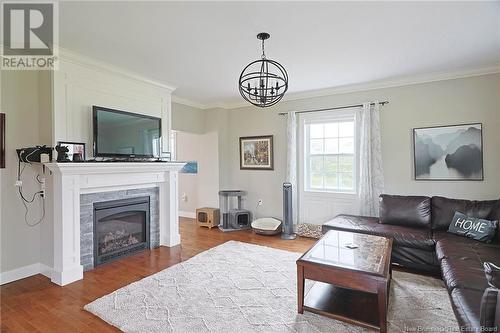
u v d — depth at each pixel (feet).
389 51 10.29
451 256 8.27
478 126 12.08
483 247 8.96
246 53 10.41
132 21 7.99
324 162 16.19
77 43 9.46
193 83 14.28
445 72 12.55
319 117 16.02
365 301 7.98
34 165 10.44
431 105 13.04
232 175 19.63
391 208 12.32
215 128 19.22
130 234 12.83
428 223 11.62
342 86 14.87
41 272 10.53
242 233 16.69
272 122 17.80
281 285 9.45
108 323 7.25
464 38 9.22
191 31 8.63
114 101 11.93
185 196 21.61
